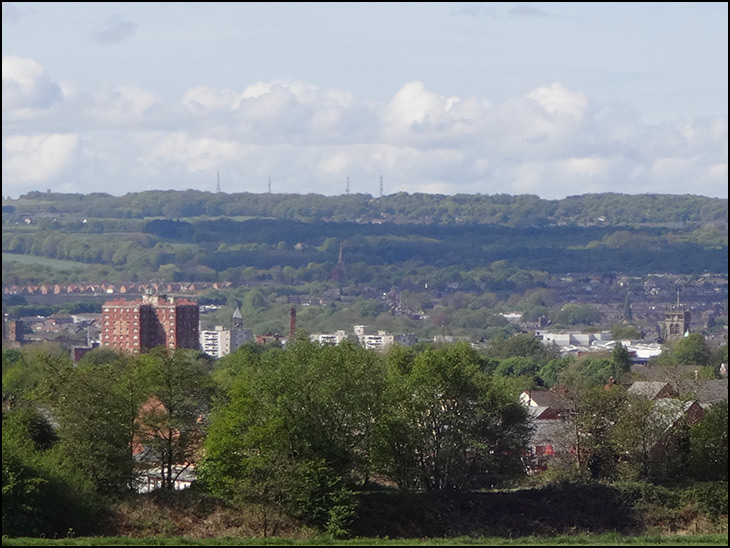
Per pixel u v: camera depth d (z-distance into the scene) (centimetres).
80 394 16538
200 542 13425
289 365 17500
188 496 16625
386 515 17175
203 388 18088
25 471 14600
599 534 17362
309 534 15425
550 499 18525
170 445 17475
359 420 17825
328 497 16075
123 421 17088
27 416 17462
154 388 17500
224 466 16250
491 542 14500
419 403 19125
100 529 14988
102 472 16375
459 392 19400
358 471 18100
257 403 16825
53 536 14362
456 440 19025
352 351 18550
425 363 19450
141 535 14925
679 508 18275
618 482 19412
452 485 18938
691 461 19762
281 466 15800
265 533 15088
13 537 13662
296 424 16662
